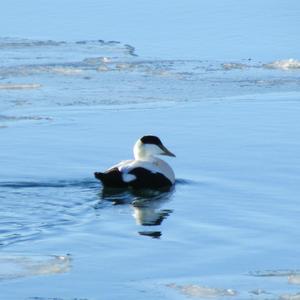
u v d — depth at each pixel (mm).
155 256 11758
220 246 12258
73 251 11945
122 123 21266
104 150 18531
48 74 27844
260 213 13984
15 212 13906
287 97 24391
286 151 18328
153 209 14273
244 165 17250
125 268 11234
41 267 11219
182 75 27672
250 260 11617
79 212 14031
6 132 20234
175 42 33094
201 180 16203
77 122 21359
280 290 10461
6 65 29078
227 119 21656
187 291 10414
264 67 28906
